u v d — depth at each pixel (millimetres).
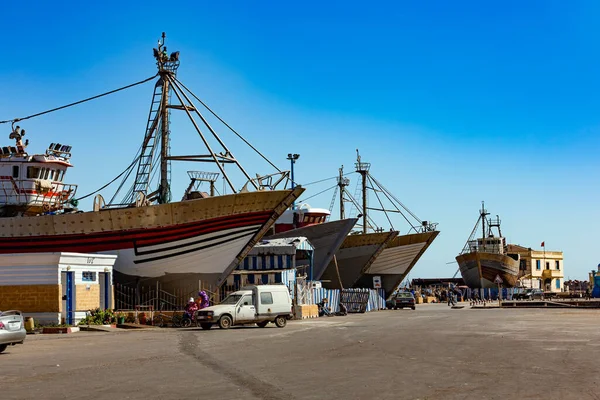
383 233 55156
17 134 40656
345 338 23125
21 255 31094
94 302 32844
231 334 25891
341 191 69562
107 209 37094
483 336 23375
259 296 30328
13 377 13906
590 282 107312
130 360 16844
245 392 11539
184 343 21922
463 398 10719
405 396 10977
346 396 11047
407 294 57406
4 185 40281
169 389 11977
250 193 37094
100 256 33469
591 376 13023
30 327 29094
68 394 11578
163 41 39688
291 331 27250
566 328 27422
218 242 37656
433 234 60469
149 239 37281
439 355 17188
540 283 115250
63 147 41906
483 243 95562
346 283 56750
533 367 14500
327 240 50125
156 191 40125
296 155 61094
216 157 38531
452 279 121000
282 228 56062
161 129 39875
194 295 38438
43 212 40656
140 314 33812
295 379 13070
